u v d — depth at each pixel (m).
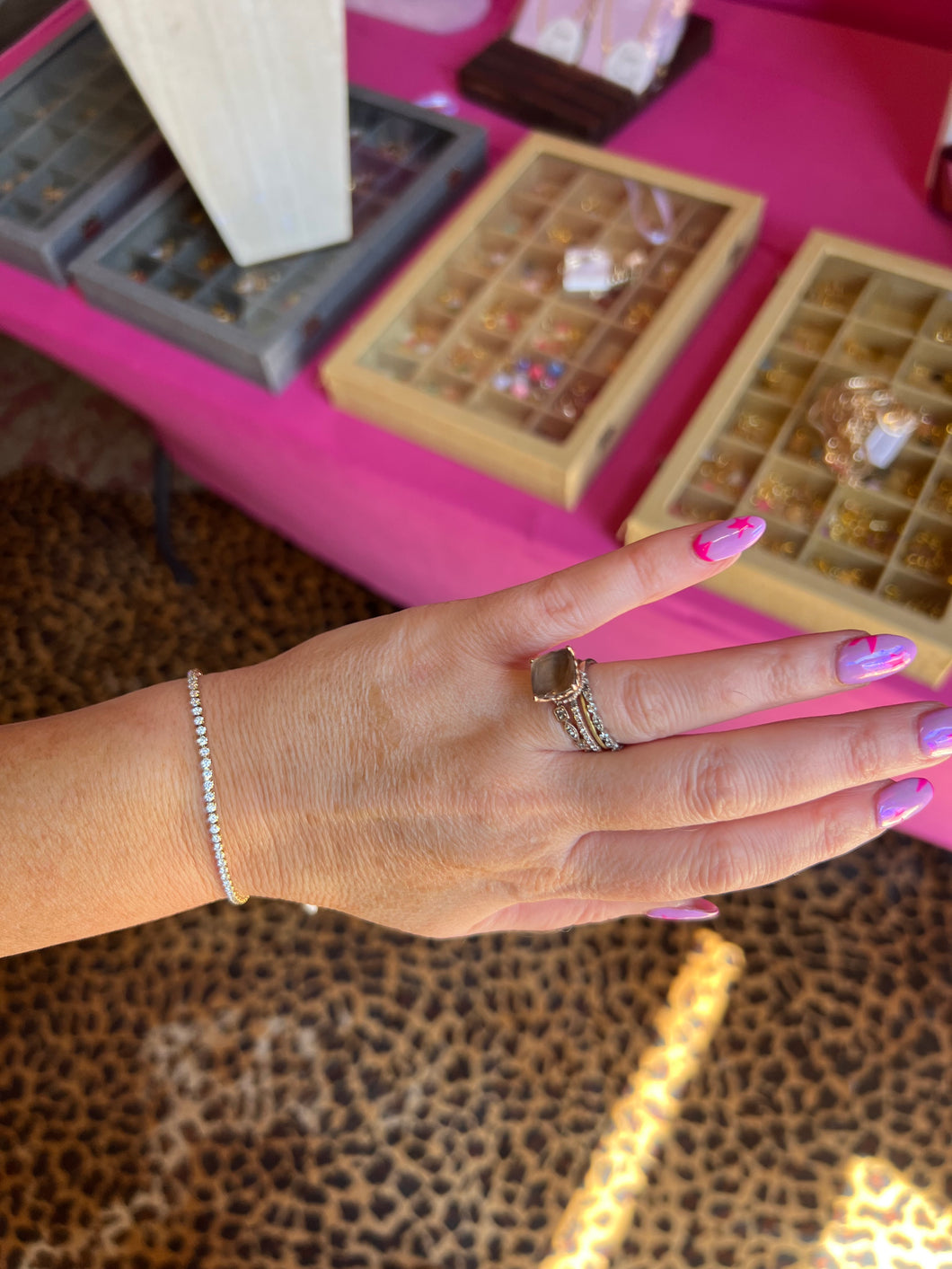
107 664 0.64
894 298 0.37
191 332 0.38
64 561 0.68
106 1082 0.53
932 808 0.41
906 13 0.43
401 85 0.46
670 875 0.25
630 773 0.24
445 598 0.52
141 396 0.46
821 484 0.34
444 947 0.55
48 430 0.74
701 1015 0.52
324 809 0.26
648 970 0.53
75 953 0.56
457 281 0.40
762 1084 0.50
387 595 0.61
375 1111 0.52
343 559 0.59
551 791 0.24
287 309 0.38
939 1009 0.50
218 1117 0.52
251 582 0.66
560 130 0.43
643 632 0.37
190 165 0.35
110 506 0.70
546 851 0.25
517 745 0.24
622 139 0.43
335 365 0.36
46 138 0.44
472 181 0.42
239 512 0.68
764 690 0.23
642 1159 0.49
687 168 0.42
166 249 0.42
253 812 0.26
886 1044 0.50
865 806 0.24
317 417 0.38
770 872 0.24
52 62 0.44
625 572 0.23
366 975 0.55
